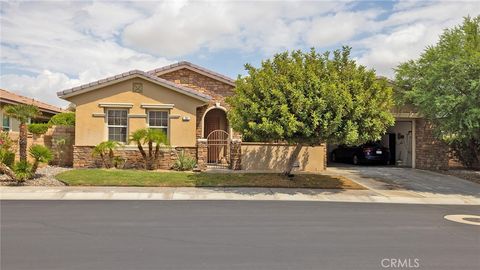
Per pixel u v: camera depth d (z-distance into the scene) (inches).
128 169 726.5
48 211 410.0
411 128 920.3
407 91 735.1
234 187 601.6
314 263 248.4
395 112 854.5
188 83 876.6
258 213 417.1
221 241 297.6
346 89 552.4
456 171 839.1
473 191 629.9
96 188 563.8
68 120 873.5
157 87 784.3
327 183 649.0
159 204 465.4
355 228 354.0
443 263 255.0
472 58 590.2
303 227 352.8
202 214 405.4
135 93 781.3
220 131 841.5
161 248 276.2
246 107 578.2
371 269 239.5
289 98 556.4
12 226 339.9
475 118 597.3
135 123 780.0
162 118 793.6
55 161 776.3
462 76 605.9
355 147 1002.1
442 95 620.7
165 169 748.6
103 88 775.7
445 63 613.6
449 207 498.0
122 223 356.2
